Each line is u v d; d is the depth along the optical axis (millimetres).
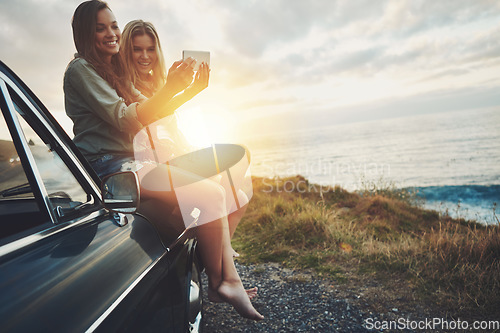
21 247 839
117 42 2125
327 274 3762
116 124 1844
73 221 1080
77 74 1877
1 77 1019
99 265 979
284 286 3531
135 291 1062
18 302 681
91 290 875
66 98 1972
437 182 60125
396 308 2955
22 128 1034
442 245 4047
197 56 1834
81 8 1986
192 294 1929
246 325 2822
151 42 2420
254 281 3727
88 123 1940
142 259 1225
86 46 1998
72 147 1234
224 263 2037
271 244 4914
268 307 3105
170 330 1388
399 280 3486
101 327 828
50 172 1083
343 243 4770
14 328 625
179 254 1668
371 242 4508
